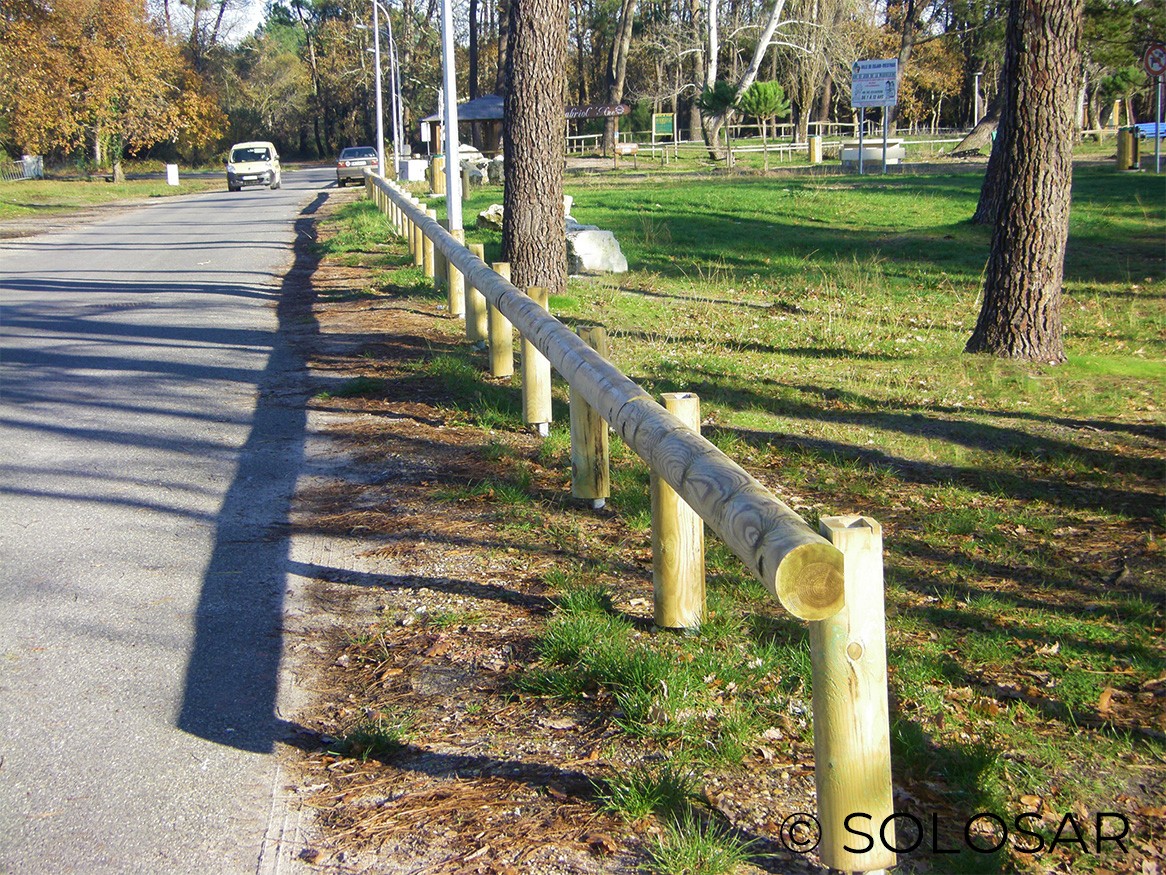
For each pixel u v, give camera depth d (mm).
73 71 49188
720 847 3211
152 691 4281
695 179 33375
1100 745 3943
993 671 4527
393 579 5418
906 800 3574
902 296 14695
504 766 3746
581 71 88438
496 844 3299
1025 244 10391
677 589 4664
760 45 41344
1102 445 7973
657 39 55344
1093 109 56719
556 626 4648
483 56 90250
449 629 4828
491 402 8656
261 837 3354
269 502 6598
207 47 82250
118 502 6578
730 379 9836
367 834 3365
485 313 10969
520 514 6285
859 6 48156
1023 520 6449
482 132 52031
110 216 33531
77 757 3793
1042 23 9867
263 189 46531
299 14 105375
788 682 4262
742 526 3076
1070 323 12594
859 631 2875
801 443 7934
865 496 6875
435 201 28312
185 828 3393
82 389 9500
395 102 44438
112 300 14922
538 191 13445
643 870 3168
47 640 4719
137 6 55906
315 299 14703
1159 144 27578
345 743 3879
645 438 4105
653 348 11023
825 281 15477
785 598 2748
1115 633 4895
